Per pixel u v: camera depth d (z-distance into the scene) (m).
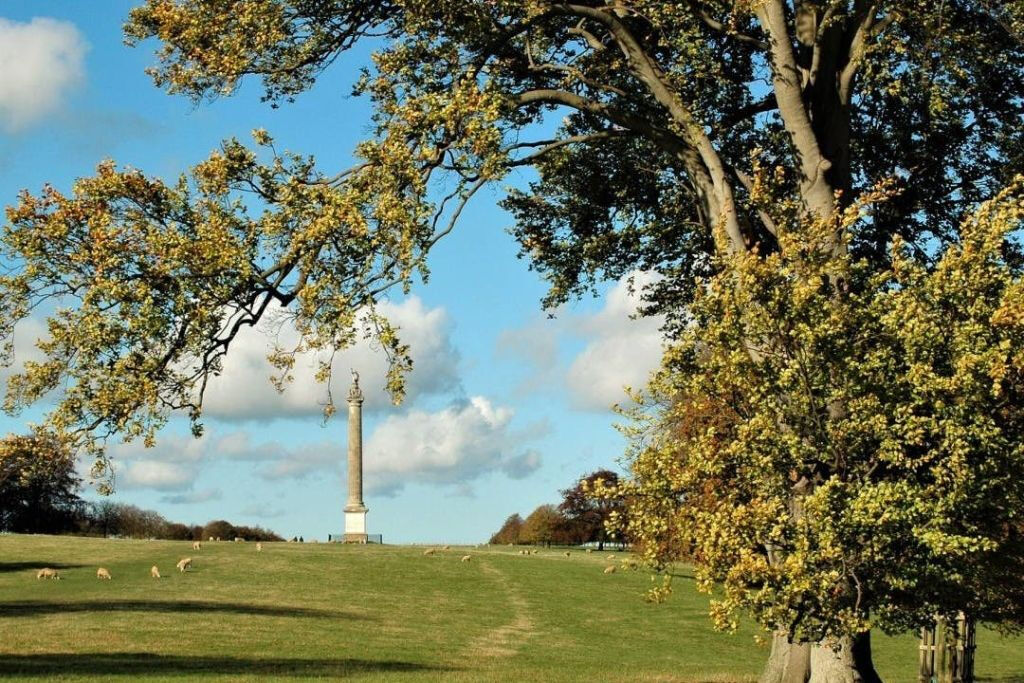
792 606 16.58
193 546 92.06
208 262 21.05
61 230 20.64
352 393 108.00
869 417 16.78
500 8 22.62
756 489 17.59
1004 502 16.58
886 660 46.56
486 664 38.47
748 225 23.89
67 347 20.78
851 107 26.94
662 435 18.81
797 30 24.33
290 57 24.52
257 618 48.91
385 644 43.16
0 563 74.12
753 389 17.50
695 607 64.19
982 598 18.17
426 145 22.03
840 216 19.17
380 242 21.19
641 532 18.16
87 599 53.66
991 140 26.27
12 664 30.28
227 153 22.41
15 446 20.70
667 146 24.50
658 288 30.33
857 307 18.12
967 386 15.99
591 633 52.81
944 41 23.33
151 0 24.42
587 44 26.00
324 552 89.00
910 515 15.92
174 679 28.77
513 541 149.88
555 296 29.33
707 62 23.83
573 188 28.70
